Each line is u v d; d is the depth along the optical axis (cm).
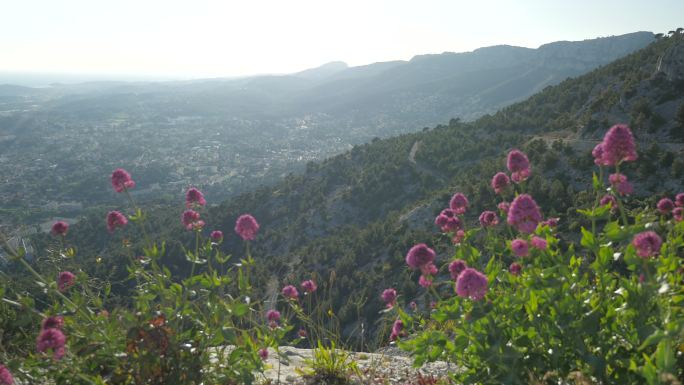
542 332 491
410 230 6681
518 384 451
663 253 494
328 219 10219
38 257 622
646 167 5706
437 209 6981
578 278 527
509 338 509
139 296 550
